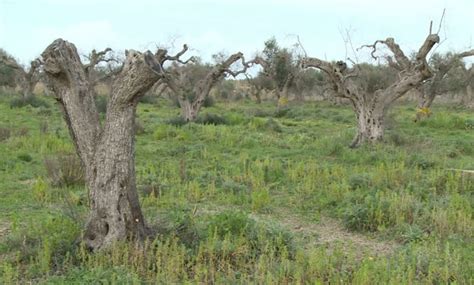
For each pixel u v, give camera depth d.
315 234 8.92
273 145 19.80
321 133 24.64
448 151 18.30
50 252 6.96
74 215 8.37
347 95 19.94
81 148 7.43
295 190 12.09
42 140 17.94
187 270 6.82
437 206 9.84
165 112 35.44
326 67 19.89
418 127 27.72
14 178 12.88
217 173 13.61
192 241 7.51
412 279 6.51
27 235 7.75
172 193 11.12
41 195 10.75
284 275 6.59
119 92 7.17
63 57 7.38
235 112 38.31
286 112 37.06
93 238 7.27
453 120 27.86
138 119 27.62
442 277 6.56
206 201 11.03
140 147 18.14
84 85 7.59
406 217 9.40
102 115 26.91
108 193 7.21
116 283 6.14
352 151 17.61
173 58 28.53
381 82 41.91
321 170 14.06
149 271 6.59
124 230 7.25
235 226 7.98
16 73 50.62
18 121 25.92
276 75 48.91
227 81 64.06
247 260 7.20
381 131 19.94
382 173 12.62
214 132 21.47
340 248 7.65
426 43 18.73
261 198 10.62
